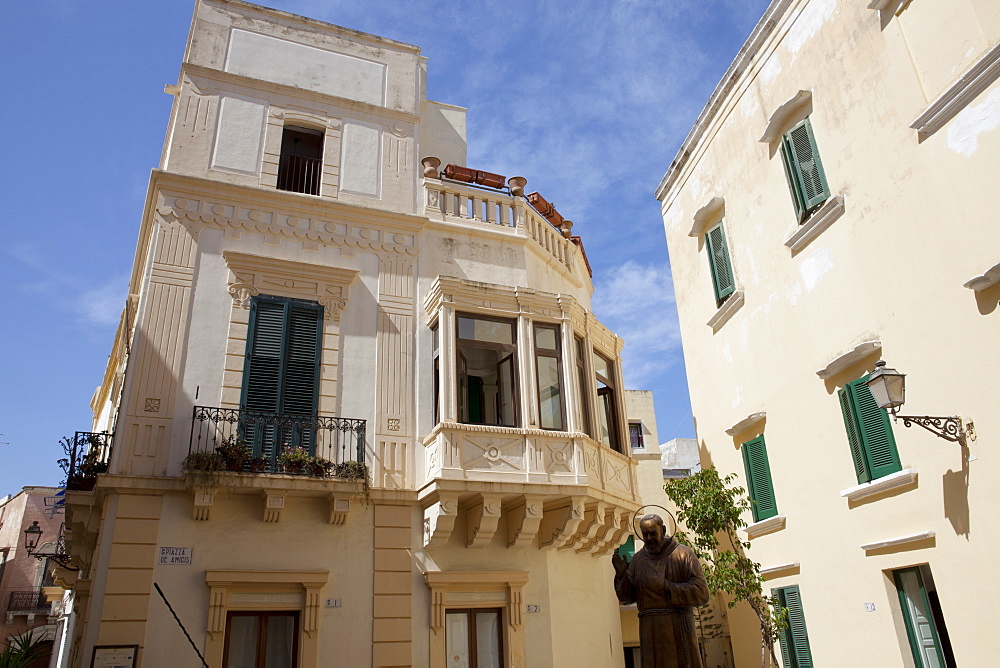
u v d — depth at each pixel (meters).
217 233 13.31
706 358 15.87
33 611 34.19
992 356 8.70
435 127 17.55
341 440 12.56
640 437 27.03
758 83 14.03
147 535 10.94
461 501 12.58
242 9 15.49
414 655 11.66
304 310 13.37
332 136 15.16
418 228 14.89
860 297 11.04
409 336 13.90
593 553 14.45
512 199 16.19
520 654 12.38
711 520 12.95
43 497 36.69
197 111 14.13
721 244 15.29
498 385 13.36
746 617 14.04
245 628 11.16
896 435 10.23
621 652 15.03
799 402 12.47
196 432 11.77
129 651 10.17
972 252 9.02
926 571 10.08
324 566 11.70
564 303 14.07
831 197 11.52
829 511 11.60
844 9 11.59
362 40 16.53
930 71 9.85
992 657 8.52
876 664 10.47
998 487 8.54
